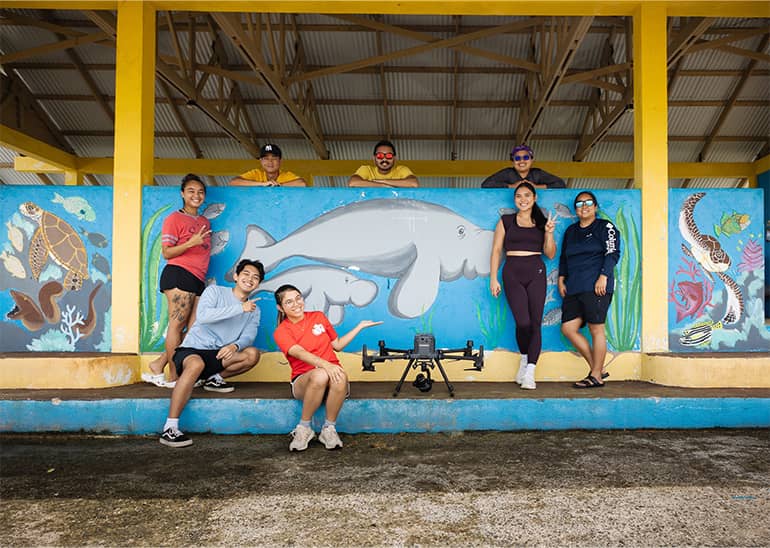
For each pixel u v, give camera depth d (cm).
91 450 320
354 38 880
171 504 239
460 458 302
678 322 447
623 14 477
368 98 995
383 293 443
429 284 444
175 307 403
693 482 262
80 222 448
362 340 440
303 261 444
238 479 271
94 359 391
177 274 403
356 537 207
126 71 452
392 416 355
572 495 247
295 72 912
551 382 430
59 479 271
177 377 380
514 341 441
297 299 338
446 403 357
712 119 1010
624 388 396
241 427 356
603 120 961
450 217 446
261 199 445
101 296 444
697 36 723
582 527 215
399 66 932
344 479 270
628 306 444
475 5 461
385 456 307
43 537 208
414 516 226
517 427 359
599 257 406
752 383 398
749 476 270
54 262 446
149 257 442
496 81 952
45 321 444
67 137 1080
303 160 1069
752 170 1037
